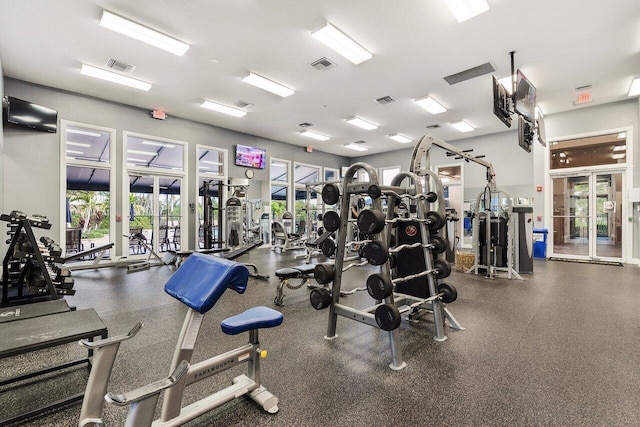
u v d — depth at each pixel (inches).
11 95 208.4
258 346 70.2
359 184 98.7
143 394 44.2
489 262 204.2
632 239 256.7
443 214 127.0
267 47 172.9
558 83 218.4
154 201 282.5
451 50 175.2
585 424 61.7
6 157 208.1
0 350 64.9
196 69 198.2
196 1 135.9
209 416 64.3
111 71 200.2
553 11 141.8
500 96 174.6
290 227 395.9
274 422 62.6
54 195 225.5
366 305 141.9
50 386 76.5
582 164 279.1
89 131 249.4
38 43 166.9
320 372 82.7
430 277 107.3
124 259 259.8
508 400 69.9
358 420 63.2
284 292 167.8
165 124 283.7
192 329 52.9
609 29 154.9
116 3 136.7
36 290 140.4
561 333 108.7
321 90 231.1
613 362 87.4
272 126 323.0
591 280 194.1
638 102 245.9
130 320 122.6
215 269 52.9
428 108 266.7
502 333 109.3
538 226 297.1
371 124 314.0
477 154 355.9
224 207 321.7
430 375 81.0
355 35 160.9
